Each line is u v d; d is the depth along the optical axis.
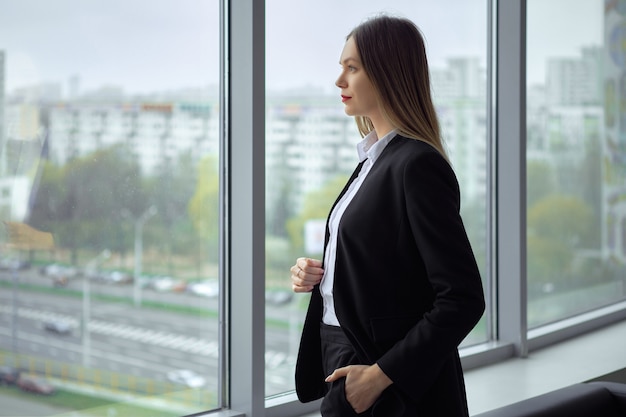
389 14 2.07
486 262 3.89
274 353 2.95
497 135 3.86
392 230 1.88
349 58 2.01
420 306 1.90
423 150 1.87
